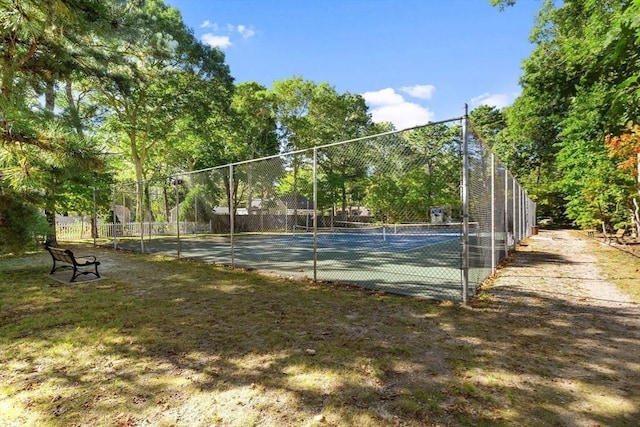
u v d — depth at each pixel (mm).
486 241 7145
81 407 2402
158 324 4219
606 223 16078
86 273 7262
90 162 5062
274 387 2654
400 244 14219
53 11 4184
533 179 31938
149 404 2436
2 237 5664
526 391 2535
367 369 2934
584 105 9648
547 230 25062
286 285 6430
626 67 3266
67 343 3625
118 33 6395
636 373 2805
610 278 6688
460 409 2312
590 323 4062
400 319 4297
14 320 4438
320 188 13859
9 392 2625
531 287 5984
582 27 13656
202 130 21797
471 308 4719
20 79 4879
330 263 9297
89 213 18047
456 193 6152
